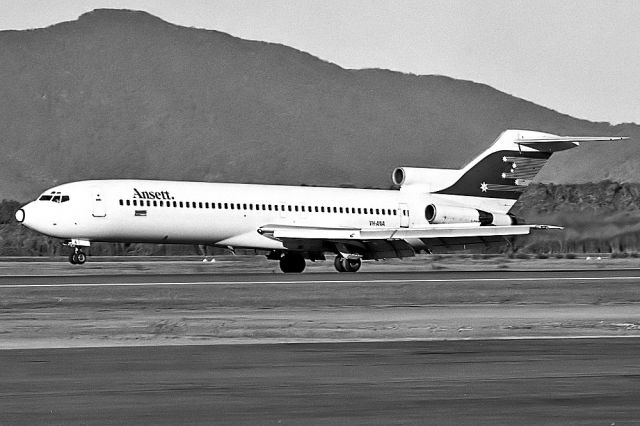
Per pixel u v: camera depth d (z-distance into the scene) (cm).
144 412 6222
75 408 6356
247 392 6906
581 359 8494
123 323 11675
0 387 7156
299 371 7856
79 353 9019
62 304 13900
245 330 11044
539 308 14000
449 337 10681
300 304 14300
